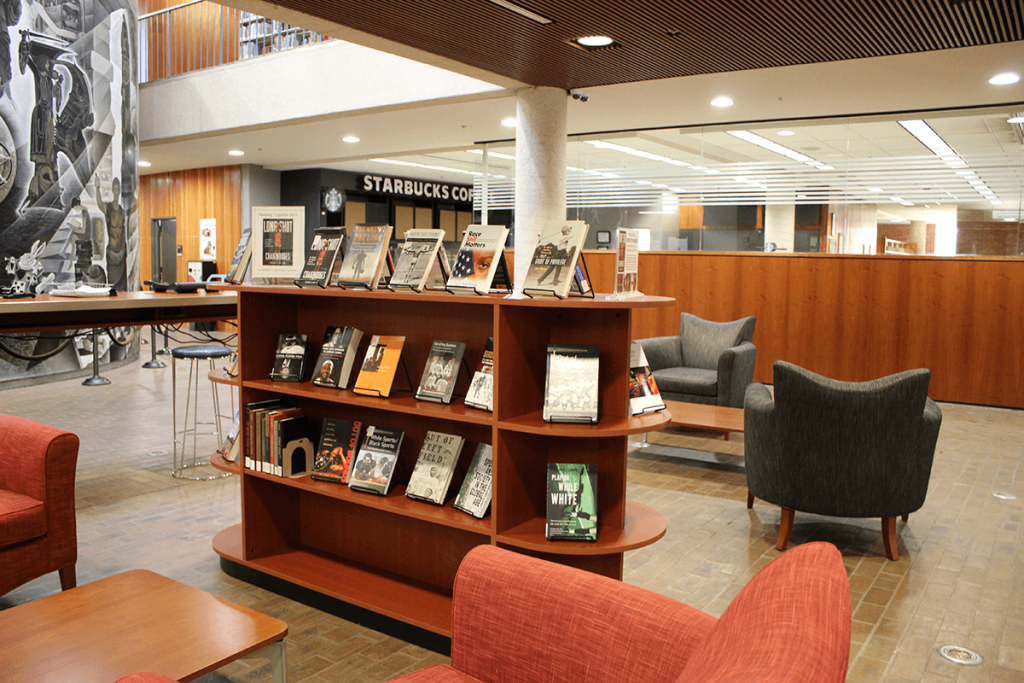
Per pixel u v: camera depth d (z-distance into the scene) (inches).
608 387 119.0
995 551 159.9
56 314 185.5
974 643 119.2
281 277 145.0
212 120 405.1
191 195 611.8
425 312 135.9
